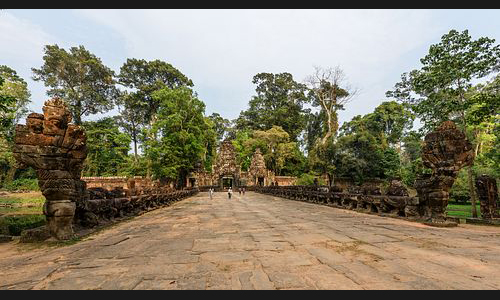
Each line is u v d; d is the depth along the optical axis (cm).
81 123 3894
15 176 3778
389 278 305
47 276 329
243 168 5444
